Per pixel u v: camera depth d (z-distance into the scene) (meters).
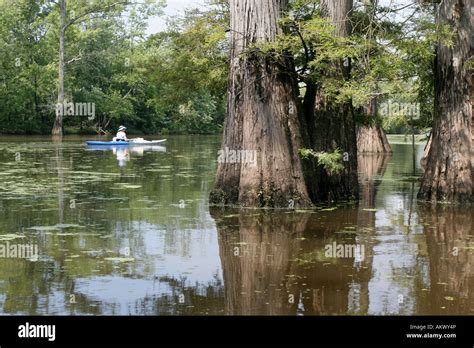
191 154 29.61
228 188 13.42
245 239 10.12
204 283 7.66
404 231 10.88
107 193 15.26
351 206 13.59
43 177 18.44
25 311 6.59
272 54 12.86
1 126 52.69
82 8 52.94
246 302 6.93
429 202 14.25
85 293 7.21
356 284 7.62
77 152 29.75
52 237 10.12
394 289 7.44
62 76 50.41
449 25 13.42
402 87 13.36
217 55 17.36
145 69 19.28
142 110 58.25
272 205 13.03
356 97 12.74
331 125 14.16
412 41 12.92
